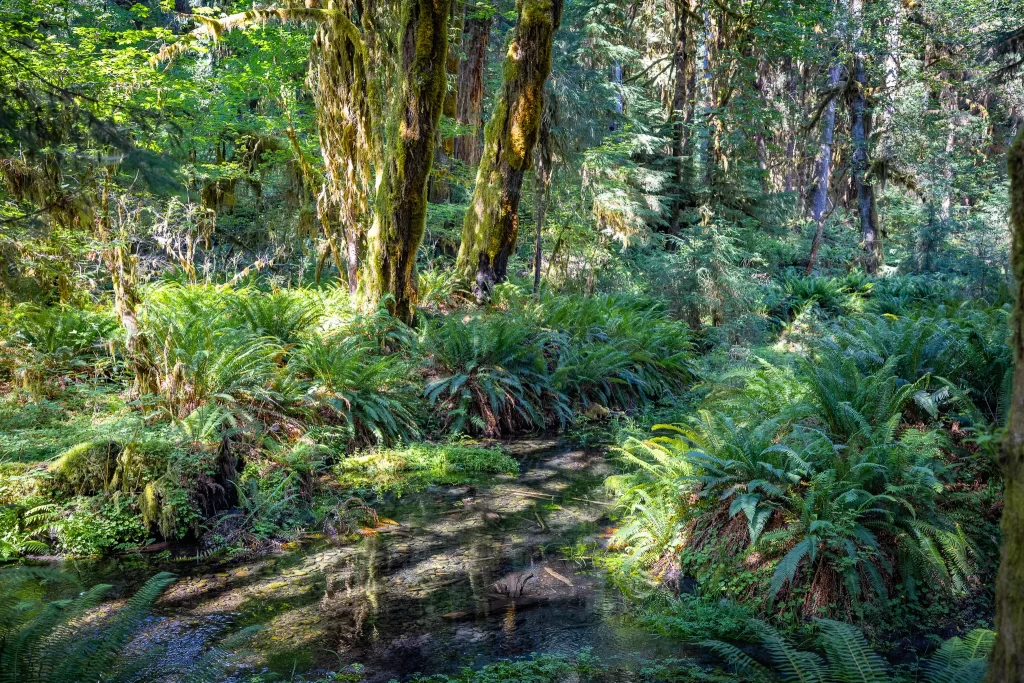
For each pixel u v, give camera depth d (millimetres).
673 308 15055
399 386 9414
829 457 5113
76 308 8875
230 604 4691
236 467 6574
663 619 4508
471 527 6293
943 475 5371
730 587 4840
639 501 6012
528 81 11750
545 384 10500
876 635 4316
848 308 17469
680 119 21953
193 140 12508
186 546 5688
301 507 6512
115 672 3133
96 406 7258
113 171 6059
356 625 4406
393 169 10203
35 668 2875
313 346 8852
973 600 4707
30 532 5578
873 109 24281
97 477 5973
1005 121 25906
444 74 10016
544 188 14133
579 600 4824
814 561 4684
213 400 7320
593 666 3910
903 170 23688
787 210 24594
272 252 15344
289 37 12672
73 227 6613
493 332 10125
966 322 7195
